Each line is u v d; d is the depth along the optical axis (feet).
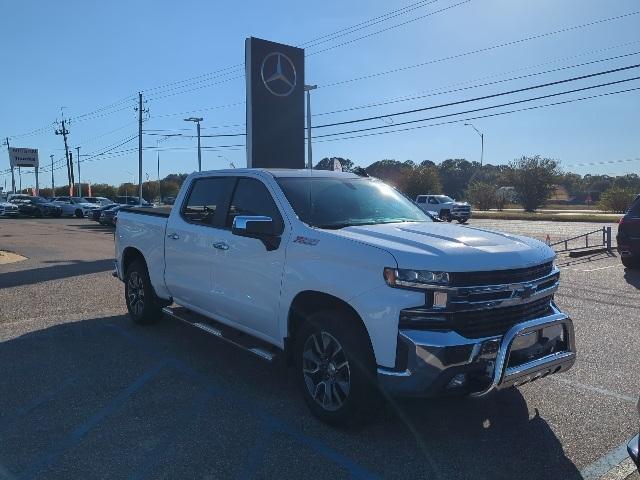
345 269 13.64
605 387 17.20
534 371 13.26
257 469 12.31
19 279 36.86
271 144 66.74
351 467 12.42
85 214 147.95
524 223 121.80
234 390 16.97
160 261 21.80
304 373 14.89
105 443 13.47
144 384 17.43
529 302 13.65
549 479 11.97
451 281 12.35
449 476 12.07
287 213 15.96
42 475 12.00
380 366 12.85
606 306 28.68
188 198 20.74
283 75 67.31
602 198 185.68
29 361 19.62
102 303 29.32
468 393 12.88
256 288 16.44
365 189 18.31
